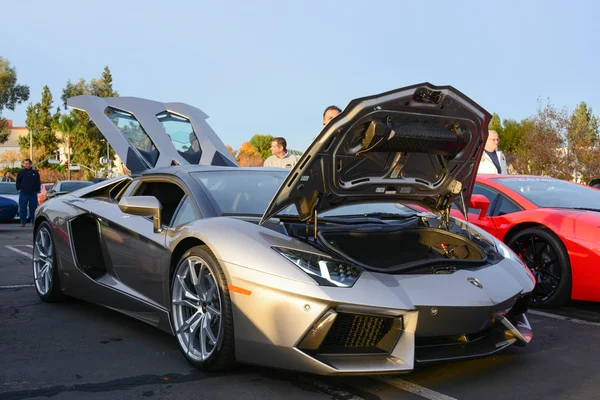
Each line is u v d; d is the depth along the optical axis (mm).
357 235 3387
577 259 4473
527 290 3160
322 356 2668
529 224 4867
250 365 3109
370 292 2654
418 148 3113
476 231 3725
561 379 3006
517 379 2998
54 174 50312
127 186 4316
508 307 3002
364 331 2754
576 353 3480
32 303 4738
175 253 3342
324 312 2600
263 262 2770
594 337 3867
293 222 3246
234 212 3379
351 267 2783
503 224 5023
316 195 3117
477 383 2928
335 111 6105
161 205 3541
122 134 7434
